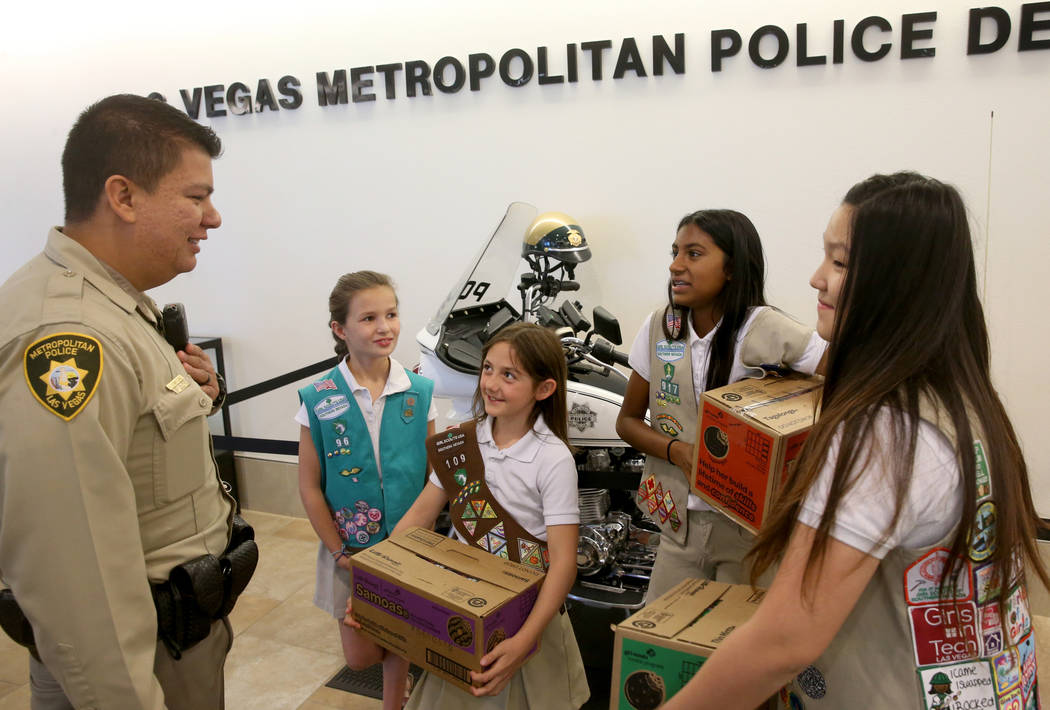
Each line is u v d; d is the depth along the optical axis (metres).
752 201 2.56
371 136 3.00
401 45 2.87
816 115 2.42
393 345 1.64
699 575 1.50
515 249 2.41
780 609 0.72
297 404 3.35
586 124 2.70
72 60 3.33
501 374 1.32
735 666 0.73
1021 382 2.33
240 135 3.20
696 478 1.30
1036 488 2.36
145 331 1.08
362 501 1.63
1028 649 0.79
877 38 2.30
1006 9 2.14
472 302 2.23
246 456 3.43
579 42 2.63
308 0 2.95
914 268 0.73
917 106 2.30
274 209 3.22
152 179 1.05
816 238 2.51
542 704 1.29
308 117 3.07
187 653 1.11
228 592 1.15
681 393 1.50
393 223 3.05
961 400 0.71
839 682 0.79
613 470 1.92
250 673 2.18
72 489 0.89
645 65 2.58
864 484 0.68
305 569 2.86
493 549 1.37
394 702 1.70
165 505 1.07
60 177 3.46
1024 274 2.27
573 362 2.02
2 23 3.35
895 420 0.69
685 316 1.50
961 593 0.72
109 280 1.05
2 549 0.90
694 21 2.48
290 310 3.29
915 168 2.34
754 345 1.38
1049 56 2.13
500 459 1.36
